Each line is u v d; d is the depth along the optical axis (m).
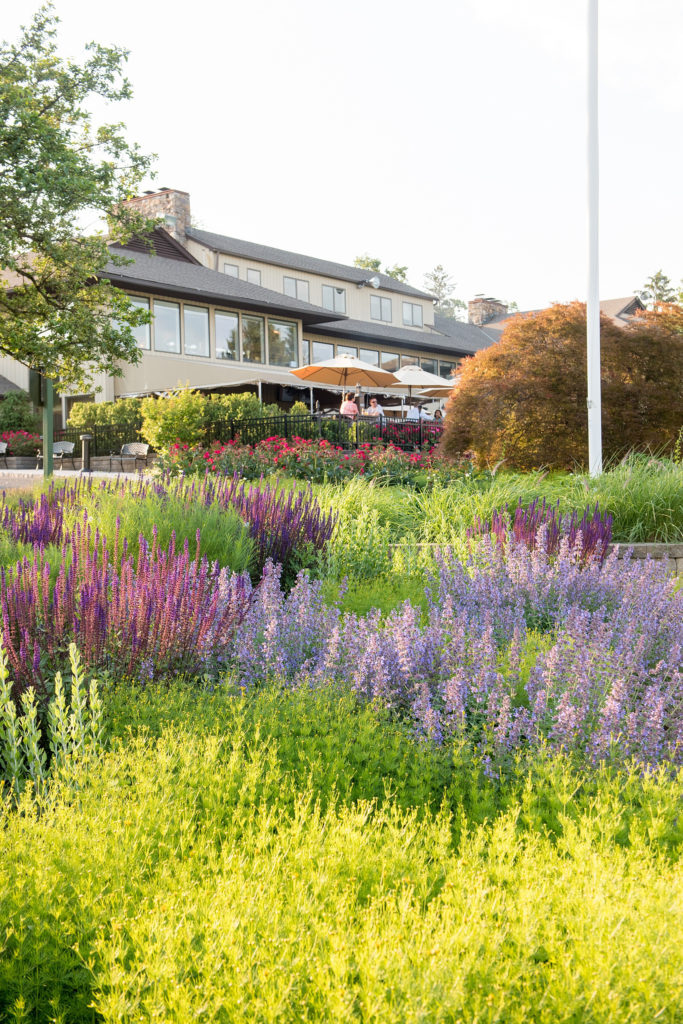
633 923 2.34
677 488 9.98
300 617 5.40
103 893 2.55
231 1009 2.03
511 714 3.98
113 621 4.98
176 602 4.98
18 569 5.75
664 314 14.00
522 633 5.60
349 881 2.58
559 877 2.70
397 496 11.38
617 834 3.12
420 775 3.62
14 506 9.44
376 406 26.44
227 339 31.86
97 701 3.79
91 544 7.51
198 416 18.70
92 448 23.95
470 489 11.12
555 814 3.26
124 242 21.16
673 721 4.18
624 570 7.12
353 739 3.92
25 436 26.41
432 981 2.03
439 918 2.46
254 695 4.51
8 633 4.40
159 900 2.42
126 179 20.30
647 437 13.30
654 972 2.14
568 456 13.29
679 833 3.11
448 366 47.12
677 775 3.49
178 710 4.15
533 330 13.95
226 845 2.80
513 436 13.59
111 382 27.62
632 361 13.50
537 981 2.14
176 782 3.29
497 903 2.44
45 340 19.14
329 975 2.13
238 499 9.32
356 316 43.47
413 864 2.74
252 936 2.21
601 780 3.55
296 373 25.69
